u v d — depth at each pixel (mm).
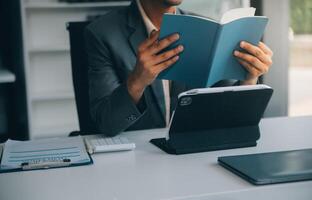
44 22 3670
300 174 1051
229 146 1335
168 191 1014
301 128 1571
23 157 1275
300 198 1039
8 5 3344
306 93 4656
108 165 1220
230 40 1369
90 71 1701
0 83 3410
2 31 3398
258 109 1345
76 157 1266
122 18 1750
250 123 1368
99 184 1075
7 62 3443
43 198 1000
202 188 1025
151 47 1343
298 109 4289
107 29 1711
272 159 1168
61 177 1135
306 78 4855
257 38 1429
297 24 4430
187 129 1309
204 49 1338
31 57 3697
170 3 1656
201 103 1267
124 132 1564
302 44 4734
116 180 1100
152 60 1346
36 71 3729
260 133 1498
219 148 1328
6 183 1104
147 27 1714
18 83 3293
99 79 1663
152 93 1677
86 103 1914
